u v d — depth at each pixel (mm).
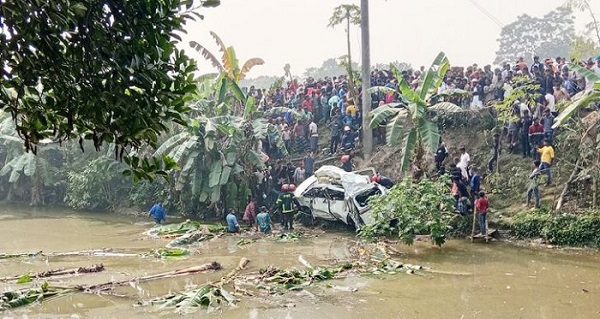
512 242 15070
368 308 9742
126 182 25281
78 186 25609
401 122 16219
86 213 24703
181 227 18453
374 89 19203
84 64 2793
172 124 21656
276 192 20219
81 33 2768
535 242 14789
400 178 19234
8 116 27078
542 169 15578
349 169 19938
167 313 9656
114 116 2898
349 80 21344
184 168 20047
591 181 15328
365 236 15492
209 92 21891
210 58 20328
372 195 16672
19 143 27297
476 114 19344
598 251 13672
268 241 16703
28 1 2668
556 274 11797
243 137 20156
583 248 13977
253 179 20516
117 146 2959
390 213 15102
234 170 19953
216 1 3045
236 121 20172
